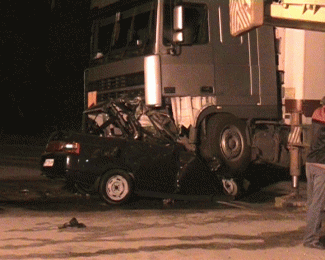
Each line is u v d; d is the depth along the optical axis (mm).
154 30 11617
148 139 10609
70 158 9930
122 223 8289
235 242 7121
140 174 10109
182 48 11711
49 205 10039
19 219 8523
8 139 28219
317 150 6828
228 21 12188
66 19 30422
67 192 11508
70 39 30578
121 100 11641
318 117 6879
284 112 12641
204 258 6352
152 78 11492
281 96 12734
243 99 12305
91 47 13789
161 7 11602
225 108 12117
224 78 12102
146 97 11508
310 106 12430
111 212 9352
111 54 12883
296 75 12422
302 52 12383
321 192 6809
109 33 13086
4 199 10633
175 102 11656
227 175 10977
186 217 8852
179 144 10547
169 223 8320
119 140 10133
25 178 13461
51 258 6234
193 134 11633
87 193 11062
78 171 9930
